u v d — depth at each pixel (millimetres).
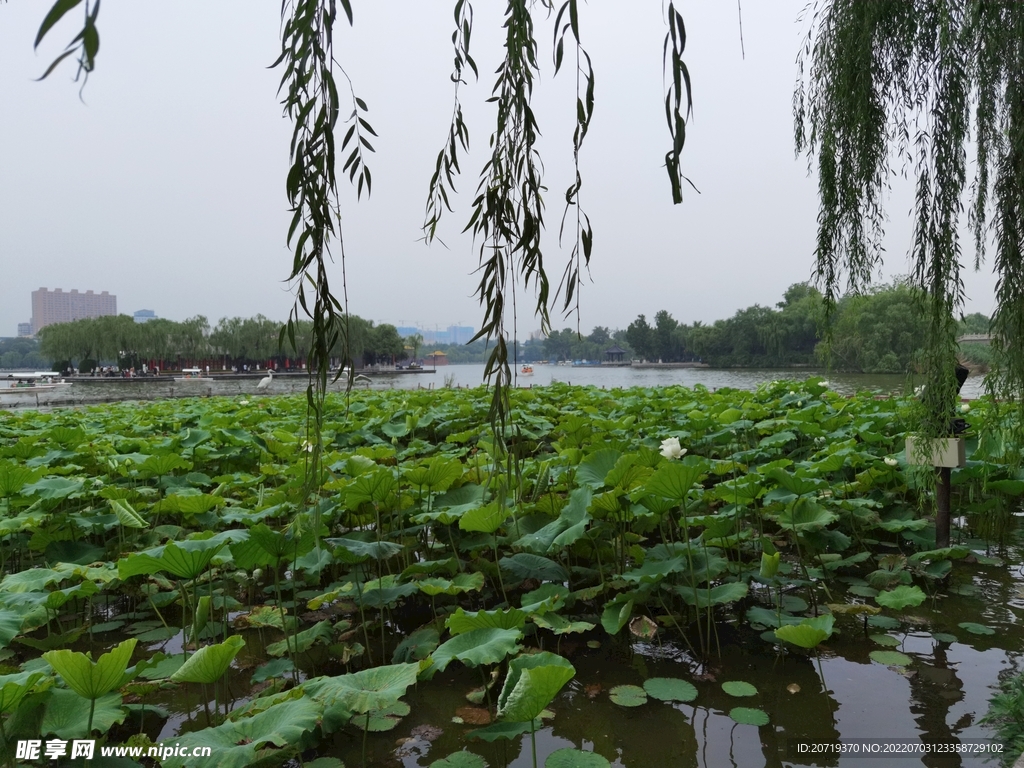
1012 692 2555
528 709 2129
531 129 1932
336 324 1854
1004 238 3156
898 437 5891
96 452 6430
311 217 1774
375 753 2645
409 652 3264
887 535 5266
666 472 3383
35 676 2125
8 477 4355
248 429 8602
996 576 4363
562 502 4309
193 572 3125
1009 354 3186
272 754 2361
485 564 4180
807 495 4617
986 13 3084
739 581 4039
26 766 2109
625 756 2588
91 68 761
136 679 3182
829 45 3805
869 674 3160
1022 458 4023
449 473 4316
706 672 3240
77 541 4418
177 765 2016
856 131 3646
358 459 4496
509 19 1947
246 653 3619
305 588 4500
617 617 3383
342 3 1692
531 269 1939
